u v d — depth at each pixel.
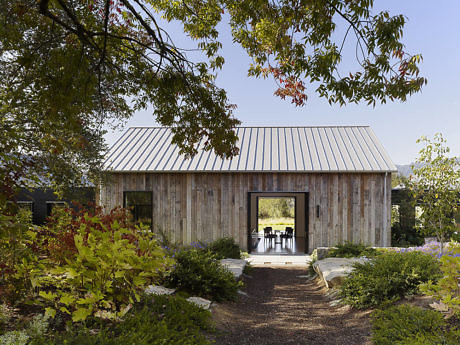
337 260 9.11
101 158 8.20
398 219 15.52
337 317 5.66
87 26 5.42
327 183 13.72
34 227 5.70
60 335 3.32
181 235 13.98
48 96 4.38
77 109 4.74
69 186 7.41
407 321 4.22
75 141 6.20
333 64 4.84
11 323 3.62
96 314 3.96
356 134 16.17
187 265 6.43
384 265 6.08
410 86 4.79
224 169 13.81
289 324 5.35
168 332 3.74
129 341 3.21
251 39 6.43
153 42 6.13
